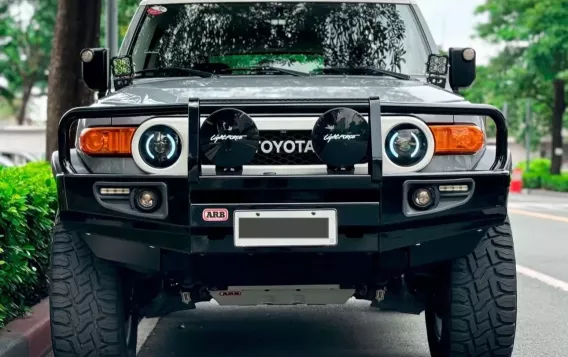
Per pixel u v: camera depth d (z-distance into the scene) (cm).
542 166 5316
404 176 423
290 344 619
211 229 419
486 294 457
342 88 477
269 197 418
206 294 490
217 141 413
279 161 425
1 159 3200
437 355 506
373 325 691
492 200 435
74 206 433
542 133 7294
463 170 440
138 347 610
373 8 575
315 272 443
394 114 432
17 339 545
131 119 437
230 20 571
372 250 425
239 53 559
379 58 560
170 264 436
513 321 458
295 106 421
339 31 566
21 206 593
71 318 451
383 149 429
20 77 4681
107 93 527
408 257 438
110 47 1280
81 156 447
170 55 564
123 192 429
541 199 3359
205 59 561
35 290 688
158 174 425
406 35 568
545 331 674
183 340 634
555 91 4703
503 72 4697
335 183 417
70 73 1214
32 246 602
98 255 439
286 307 768
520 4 4247
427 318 535
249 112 423
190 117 417
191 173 414
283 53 559
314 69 553
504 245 461
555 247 1267
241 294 473
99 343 454
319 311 752
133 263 437
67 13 1212
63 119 436
